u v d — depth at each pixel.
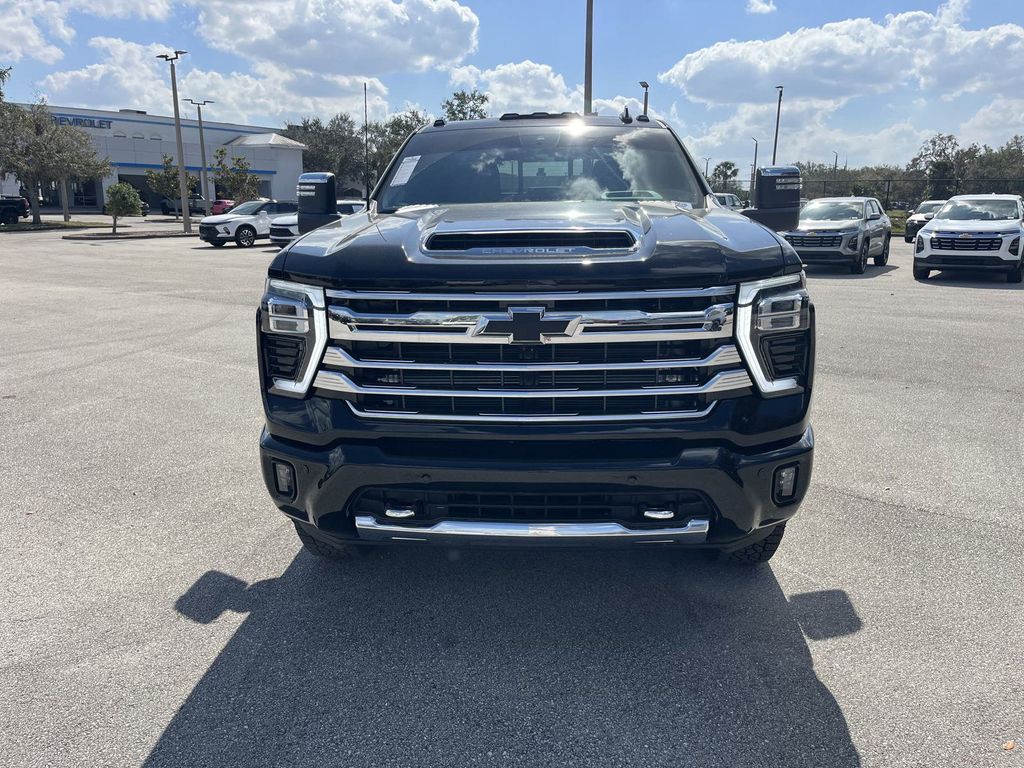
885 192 42.72
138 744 2.47
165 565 3.68
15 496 4.50
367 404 2.82
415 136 4.72
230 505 4.37
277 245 26.62
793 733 2.49
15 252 23.47
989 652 2.91
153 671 2.85
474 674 2.82
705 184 4.30
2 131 39.75
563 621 3.18
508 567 3.66
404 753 2.42
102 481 4.73
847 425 5.70
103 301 12.32
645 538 2.77
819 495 4.42
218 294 13.24
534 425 2.73
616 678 2.79
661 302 2.67
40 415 6.07
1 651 2.98
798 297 2.78
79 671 2.85
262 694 2.72
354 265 2.78
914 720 2.54
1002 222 15.16
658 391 2.71
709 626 3.12
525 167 4.22
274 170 64.00
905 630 3.07
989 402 6.28
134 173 58.38
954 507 4.24
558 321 2.66
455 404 2.76
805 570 3.57
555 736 2.49
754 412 2.75
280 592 3.43
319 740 2.48
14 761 2.39
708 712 2.60
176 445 5.38
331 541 3.22
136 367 7.70
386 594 3.42
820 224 16.94
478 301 2.68
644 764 2.36
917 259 15.48
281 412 2.91
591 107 19.03
